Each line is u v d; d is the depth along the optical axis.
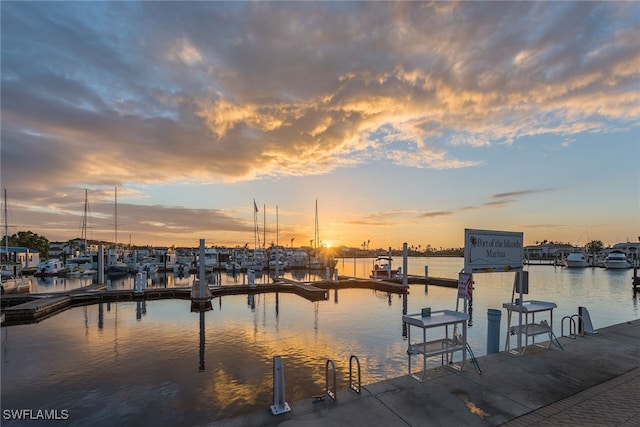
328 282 39.88
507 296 31.75
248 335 16.75
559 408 5.45
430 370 7.12
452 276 57.47
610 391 6.09
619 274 62.19
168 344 15.12
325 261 78.56
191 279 55.66
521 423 4.98
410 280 44.97
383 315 22.27
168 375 11.31
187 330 18.00
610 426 4.84
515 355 8.12
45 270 58.91
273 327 18.61
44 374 11.46
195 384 10.55
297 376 11.12
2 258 67.38
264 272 73.06
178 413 8.73
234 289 35.34
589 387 6.28
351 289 39.06
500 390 6.13
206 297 26.97
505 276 57.66
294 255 86.25
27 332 17.80
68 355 13.55
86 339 16.14
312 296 30.56
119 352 13.94
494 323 8.77
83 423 8.26
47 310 23.05
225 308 25.55
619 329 10.53
